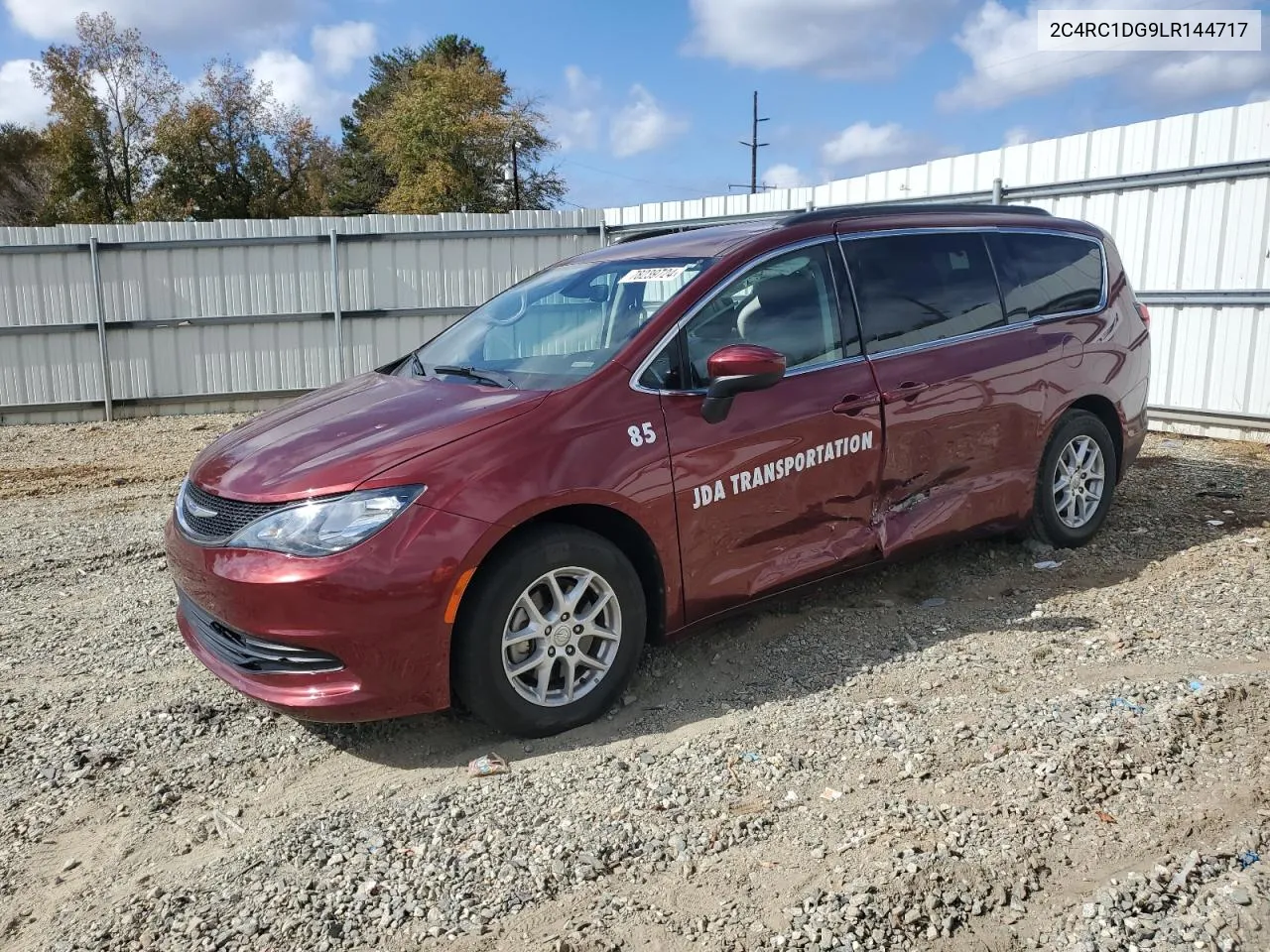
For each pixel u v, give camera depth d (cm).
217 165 4344
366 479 327
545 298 459
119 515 763
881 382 437
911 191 1117
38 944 258
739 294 411
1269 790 298
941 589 499
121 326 1291
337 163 5834
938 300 472
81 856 299
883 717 359
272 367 1339
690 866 277
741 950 242
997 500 493
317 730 374
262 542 329
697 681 402
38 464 1016
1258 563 513
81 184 4112
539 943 248
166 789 334
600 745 352
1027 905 254
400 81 6219
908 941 242
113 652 461
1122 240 952
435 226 1336
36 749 365
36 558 630
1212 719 339
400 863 283
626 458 361
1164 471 757
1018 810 294
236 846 300
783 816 299
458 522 327
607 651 367
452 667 340
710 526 385
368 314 1341
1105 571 514
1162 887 257
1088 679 383
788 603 482
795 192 1230
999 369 481
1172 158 899
